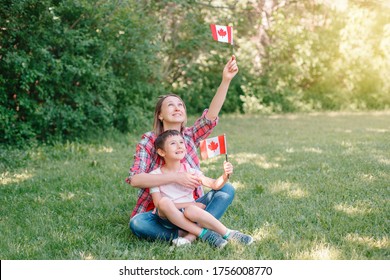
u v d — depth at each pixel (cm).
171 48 1134
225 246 317
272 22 1405
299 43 1377
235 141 807
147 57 896
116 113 877
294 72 1377
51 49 760
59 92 779
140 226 327
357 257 301
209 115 362
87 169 584
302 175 529
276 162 614
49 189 494
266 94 1356
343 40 1409
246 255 304
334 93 1412
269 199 437
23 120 757
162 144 333
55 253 320
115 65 871
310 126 1022
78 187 497
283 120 1151
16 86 726
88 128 819
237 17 1236
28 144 718
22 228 368
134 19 822
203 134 369
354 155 644
